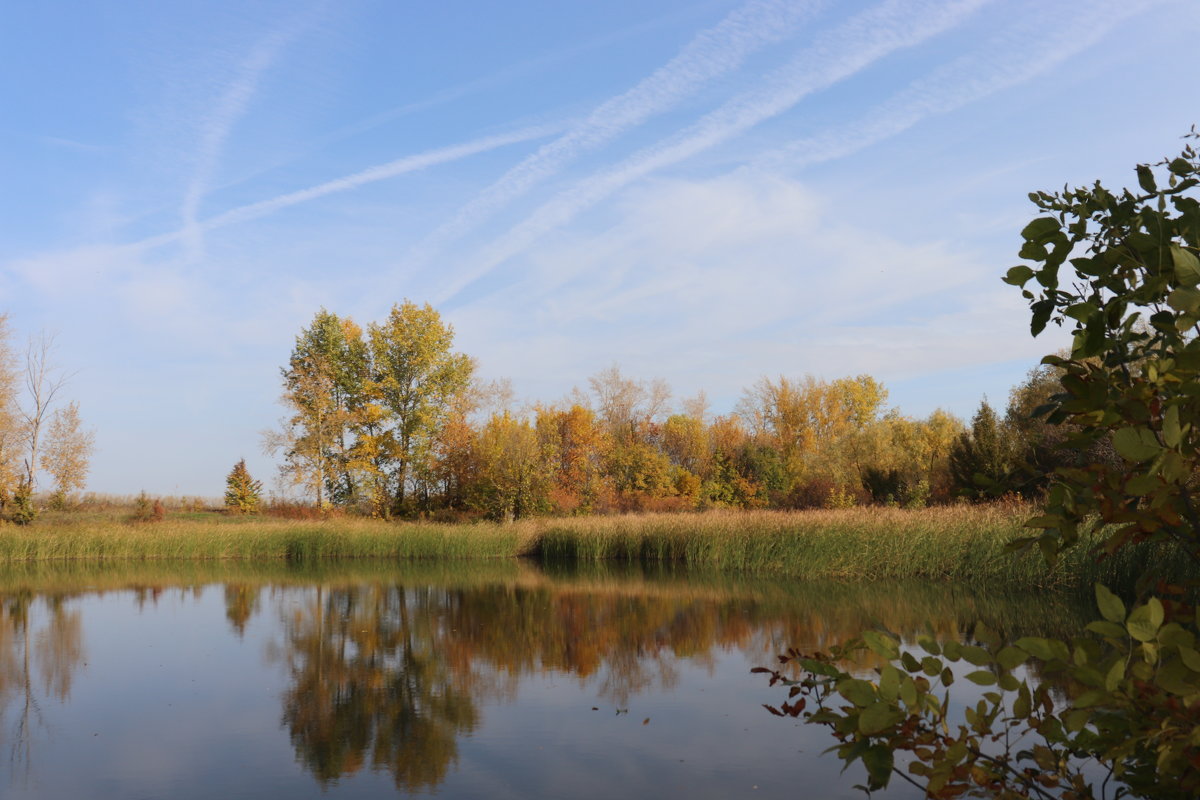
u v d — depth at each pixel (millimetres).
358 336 44438
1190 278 1479
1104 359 1846
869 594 14273
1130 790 1830
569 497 37438
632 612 12828
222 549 27062
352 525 28844
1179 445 1457
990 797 1908
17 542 25688
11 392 35812
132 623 12586
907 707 1747
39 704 7602
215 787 5332
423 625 12039
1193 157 1912
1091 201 1962
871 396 57625
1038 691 1946
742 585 16500
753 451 39625
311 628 11914
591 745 6031
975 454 23469
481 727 6590
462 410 43969
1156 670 1638
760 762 5562
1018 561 14898
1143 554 12117
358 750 6062
